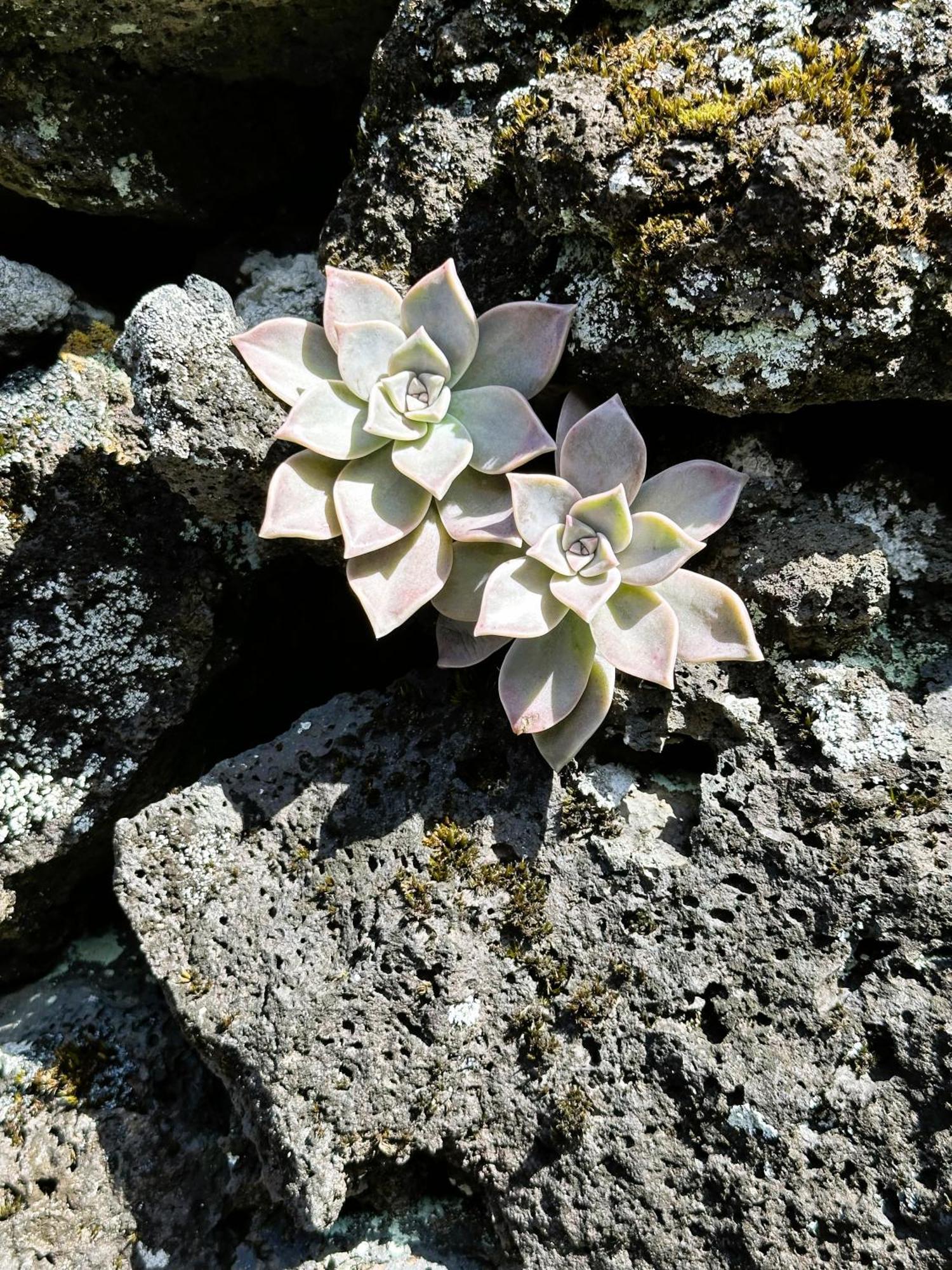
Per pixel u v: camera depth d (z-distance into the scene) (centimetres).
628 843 33
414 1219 35
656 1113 31
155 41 38
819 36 31
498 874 34
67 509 39
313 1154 32
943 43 29
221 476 35
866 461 34
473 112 34
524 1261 32
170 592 40
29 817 40
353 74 40
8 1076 39
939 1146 29
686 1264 30
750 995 31
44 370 40
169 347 34
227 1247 36
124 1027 41
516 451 32
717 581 33
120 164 40
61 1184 37
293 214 43
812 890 31
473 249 34
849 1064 30
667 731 34
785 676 33
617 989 32
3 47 37
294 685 44
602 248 33
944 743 32
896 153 29
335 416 33
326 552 38
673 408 35
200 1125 38
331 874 35
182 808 36
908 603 34
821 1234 30
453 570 34
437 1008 33
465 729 36
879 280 29
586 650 32
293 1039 33
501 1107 32
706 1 32
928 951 30
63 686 39
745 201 29
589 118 31
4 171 40
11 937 41
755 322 30
